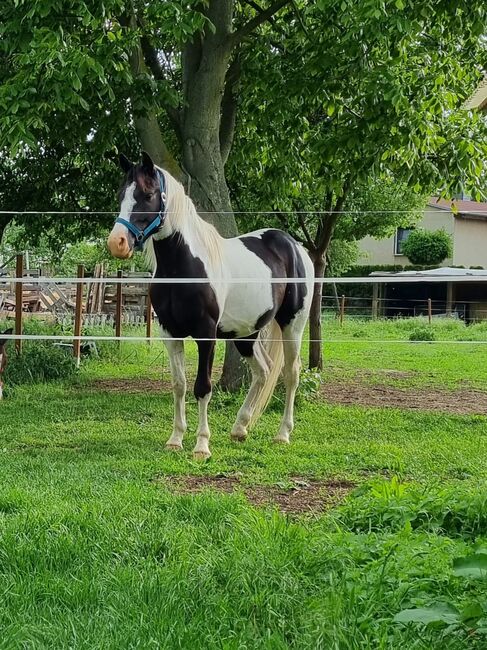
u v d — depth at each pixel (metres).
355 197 14.49
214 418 9.01
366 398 11.41
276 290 7.91
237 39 9.93
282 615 3.21
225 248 7.71
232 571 3.55
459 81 11.30
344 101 10.87
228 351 10.53
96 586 3.46
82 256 29.80
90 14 7.76
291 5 10.59
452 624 2.93
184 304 7.10
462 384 13.39
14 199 13.43
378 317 28.00
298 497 5.63
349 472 6.46
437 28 10.47
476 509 4.54
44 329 15.69
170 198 6.97
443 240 33.69
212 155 10.09
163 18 8.37
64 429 8.21
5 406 9.59
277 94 10.34
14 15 8.30
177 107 9.83
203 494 5.11
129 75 8.35
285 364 8.18
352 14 8.17
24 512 4.50
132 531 4.17
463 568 3.31
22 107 7.97
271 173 12.05
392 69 9.59
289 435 7.98
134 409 9.55
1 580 3.55
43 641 2.98
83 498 5.07
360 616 3.12
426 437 8.12
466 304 31.03
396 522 4.53
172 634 2.98
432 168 10.56
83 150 11.76
